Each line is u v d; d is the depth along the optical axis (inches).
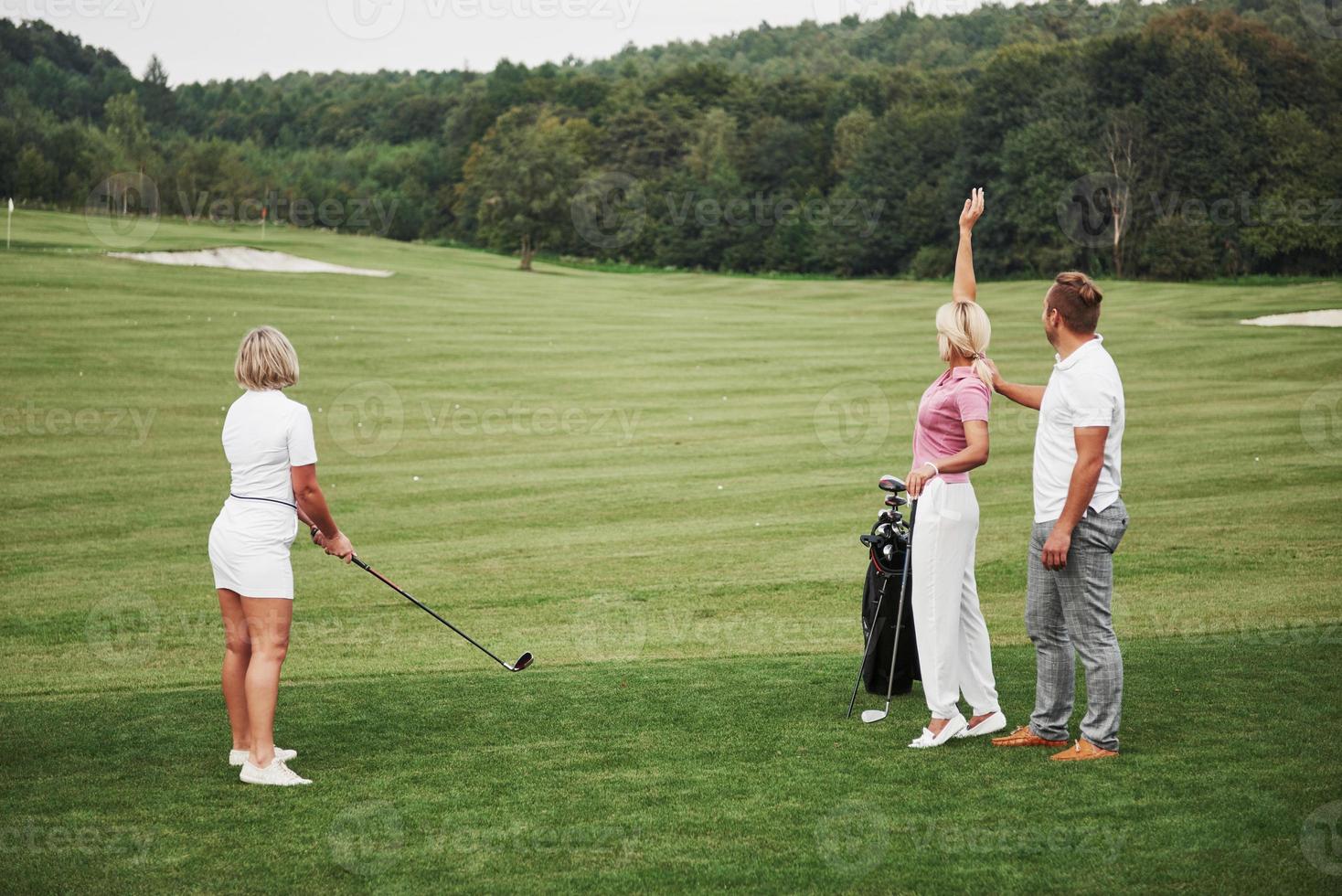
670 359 877.8
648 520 422.9
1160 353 872.9
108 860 116.0
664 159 2758.4
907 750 150.4
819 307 1374.3
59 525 421.7
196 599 313.6
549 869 112.3
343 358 835.4
